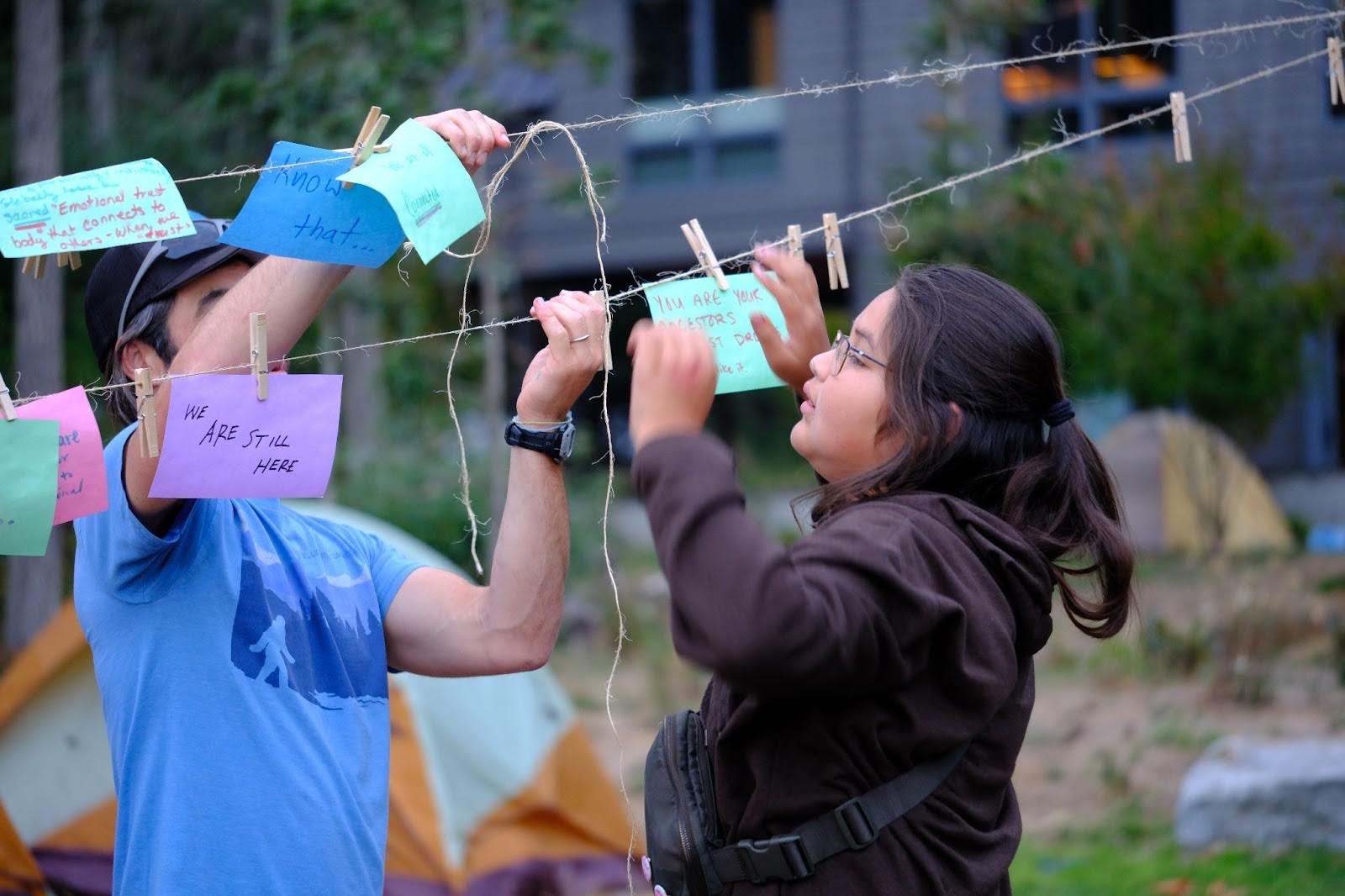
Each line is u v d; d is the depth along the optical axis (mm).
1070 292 10383
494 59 9719
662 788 1823
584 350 1938
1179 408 13305
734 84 14703
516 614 1998
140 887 1750
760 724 1691
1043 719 7477
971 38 11023
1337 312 11469
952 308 1815
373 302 9719
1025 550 1729
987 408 1789
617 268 14758
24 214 1603
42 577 8906
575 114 14750
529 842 4980
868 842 1624
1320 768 5273
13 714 4949
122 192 1647
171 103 12398
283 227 1729
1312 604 9336
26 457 1627
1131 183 11570
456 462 10492
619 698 8430
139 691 1780
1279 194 12516
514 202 11164
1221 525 12070
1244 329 10883
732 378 2033
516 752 5004
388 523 9758
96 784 4879
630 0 14734
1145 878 4852
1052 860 5148
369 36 8969
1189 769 6332
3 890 4672
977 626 1645
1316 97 12234
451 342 10953
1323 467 14523
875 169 13734
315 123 8836
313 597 1927
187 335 1904
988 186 10797
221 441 1681
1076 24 11781
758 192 14289
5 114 11320
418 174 1725
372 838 1883
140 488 1729
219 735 1773
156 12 12492
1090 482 1888
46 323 8805
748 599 1456
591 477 12250
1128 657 8594
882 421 1812
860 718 1622
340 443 10711
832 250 2059
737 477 1582
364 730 1925
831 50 13992
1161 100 11898
